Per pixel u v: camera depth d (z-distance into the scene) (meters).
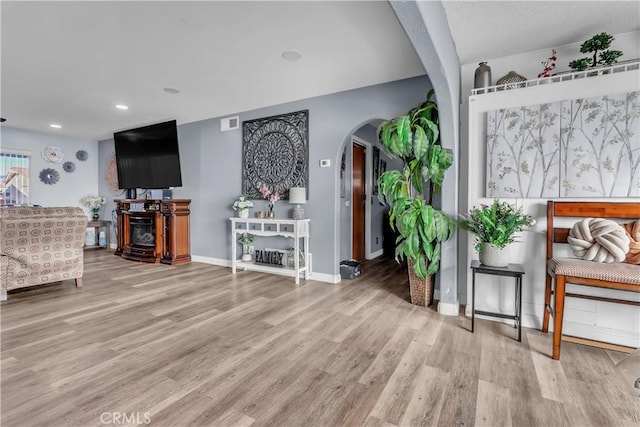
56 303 2.89
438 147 2.51
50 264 3.22
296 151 3.92
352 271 3.85
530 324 2.38
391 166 6.16
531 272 2.38
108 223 6.34
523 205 2.39
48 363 1.82
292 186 3.96
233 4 1.99
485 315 2.45
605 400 1.49
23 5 1.99
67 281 3.69
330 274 3.70
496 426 1.32
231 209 4.54
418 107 2.81
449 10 2.15
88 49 2.60
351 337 2.19
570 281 1.86
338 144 3.63
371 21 2.18
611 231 1.95
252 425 1.33
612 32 2.43
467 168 2.85
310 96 3.75
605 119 2.12
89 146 6.45
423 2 1.54
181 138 5.06
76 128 5.41
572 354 1.95
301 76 3.14
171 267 4.51
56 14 2.10
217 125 4.64
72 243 3.37
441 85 2.38
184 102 3.98
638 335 2.06
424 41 1.78
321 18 2.14
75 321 2.46
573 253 2.20
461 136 2.91
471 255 2.59
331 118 3.66
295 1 1.96
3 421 1.33
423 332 2.27
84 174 6.37
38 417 1.36
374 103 3.38
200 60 2.80
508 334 2.24
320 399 1.50
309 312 2.68
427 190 3.23
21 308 2.75
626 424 1.33
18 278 3.02
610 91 2.12
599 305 2.17
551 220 2.21
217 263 4.70
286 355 1.93
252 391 1.56
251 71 3.03
